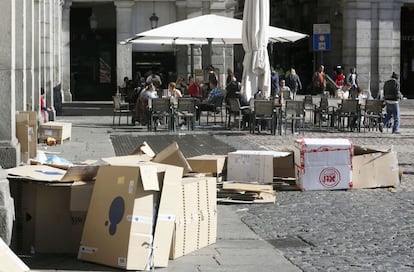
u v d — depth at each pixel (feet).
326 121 131.54
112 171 39.63
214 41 142.31
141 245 38.70
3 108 52.13
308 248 44.65
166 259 40.01
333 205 58.18
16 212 42.14
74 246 41.63
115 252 38.83
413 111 165.99
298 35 125.90
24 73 68.39
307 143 63.82
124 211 38.75
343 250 44.21
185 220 42.22
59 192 41.73
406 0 202.39
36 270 38.24
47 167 45.32
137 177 38.52
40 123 97.40
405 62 221.05
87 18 186.80
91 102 183.11
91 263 39.73
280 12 257.34
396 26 201.98
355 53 201.46
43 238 41.86
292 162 65.51
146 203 38.88
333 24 211.20
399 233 48.83
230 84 122.52
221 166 63.57
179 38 132.05
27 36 83.76
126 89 152.76
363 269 40.01
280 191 64.23
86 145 94.63
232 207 57.52
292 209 56.65
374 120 119.65
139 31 173.58
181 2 171.83
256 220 52.70
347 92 135.33
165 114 115.34
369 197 61.62
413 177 71.92
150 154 51.34
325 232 48.98
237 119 120.98
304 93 232.12
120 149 90.74
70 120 135.64
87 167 41.86
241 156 64.13
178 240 41.65
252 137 106.52
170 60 177.47
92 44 187.01
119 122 125.90
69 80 180.24
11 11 51.75
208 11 172.86
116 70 182.50
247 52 116.78
